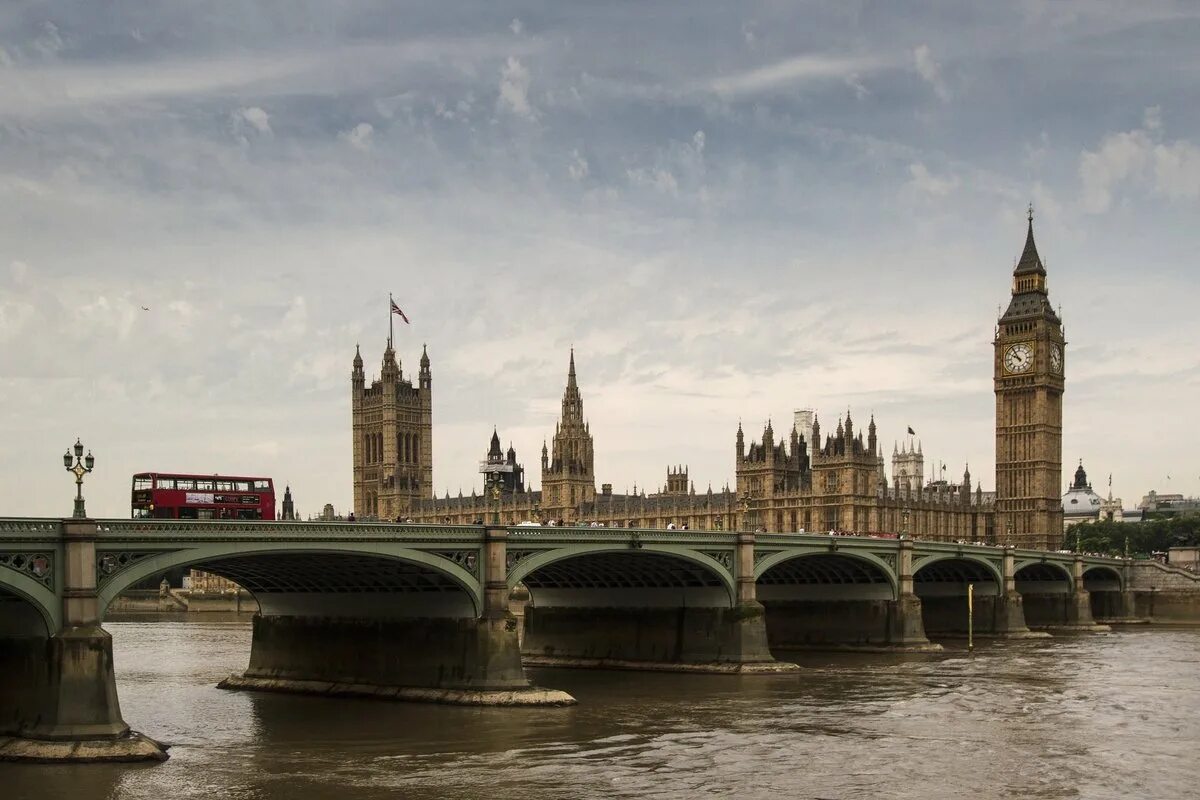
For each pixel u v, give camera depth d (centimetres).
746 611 12656
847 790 6931
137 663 14600
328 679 10956
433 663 10269
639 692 11012
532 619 14088
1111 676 12375
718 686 11494
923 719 9381
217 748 8094
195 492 10319
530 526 10406
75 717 7412
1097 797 6800
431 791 6856
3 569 7131
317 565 9688
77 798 6562
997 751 8069
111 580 7706
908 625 15462
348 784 7019
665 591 13112
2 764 7250
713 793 6844
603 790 6906
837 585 15925
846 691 11106
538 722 9169
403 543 9369
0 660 7675
